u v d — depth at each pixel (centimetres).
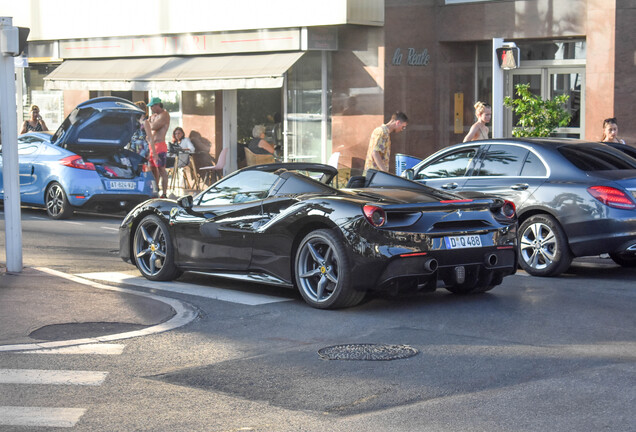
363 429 523
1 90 1027
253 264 945
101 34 2394
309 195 912
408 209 854
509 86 1962
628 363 659
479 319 827
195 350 719
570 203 1056
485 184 1137
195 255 1001
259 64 2003
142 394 598
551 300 919
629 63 1702
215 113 2289
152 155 1994
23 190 1759
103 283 1022
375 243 838
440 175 1195
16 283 977
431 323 809
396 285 852
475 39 1923
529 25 1847
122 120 1708
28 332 768
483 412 550
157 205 1044
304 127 2081
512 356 685
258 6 2039
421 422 534
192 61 2167
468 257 883
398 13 1927
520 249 1104
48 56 2556
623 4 1697
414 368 656
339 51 1988
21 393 600
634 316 836
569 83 1873
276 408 567
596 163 1089
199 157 2338
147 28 2280
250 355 703
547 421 531
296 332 782
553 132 1895
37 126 2347
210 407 570
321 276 874
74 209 1714
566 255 1067
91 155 1711
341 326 803
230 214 966
